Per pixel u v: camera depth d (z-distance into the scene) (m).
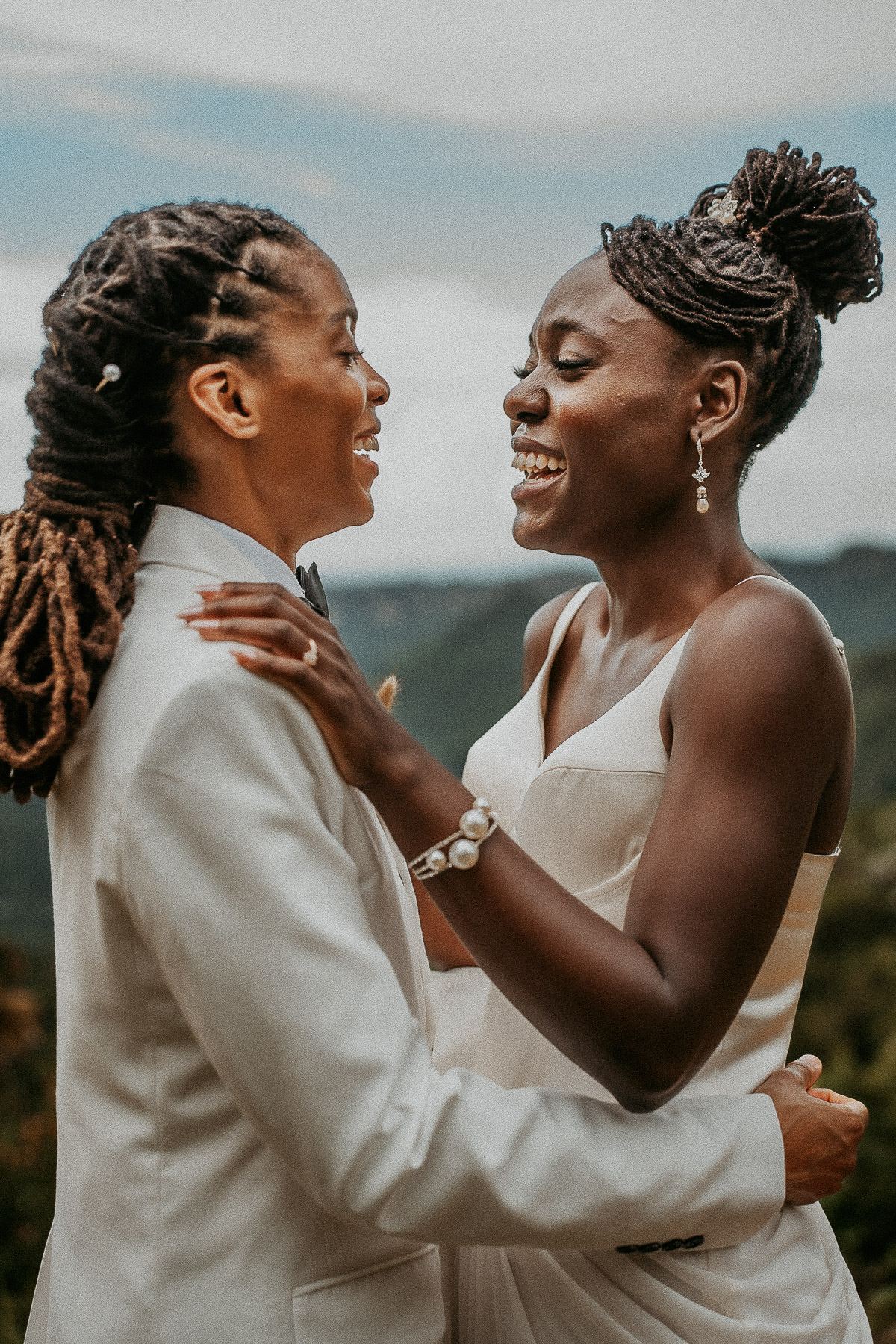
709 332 1.71
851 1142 1.67
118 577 1.44
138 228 1.51
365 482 1.66
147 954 1.44
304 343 1.54
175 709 1.35
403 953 1.57
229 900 1.34
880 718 22.12
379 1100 1.34
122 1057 1.47
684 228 1.77
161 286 1.46
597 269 1.77
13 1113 7.59
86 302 1.46
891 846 17.30
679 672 1.64
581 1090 1.71
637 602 1.84
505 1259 1.71
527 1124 1.42
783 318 1.74
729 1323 1.58
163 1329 1.42
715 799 1.52
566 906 1.43
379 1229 1.36
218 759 1.36
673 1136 1.51
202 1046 1.39
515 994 1.46
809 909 1.76
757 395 1.78
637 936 1.48
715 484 1.78
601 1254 1.63
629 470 1.73
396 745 1.45
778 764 1.53
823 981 14.12
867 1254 4.80
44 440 1.48
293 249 1.55
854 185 1.78
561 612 2.16
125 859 1.37
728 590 1.79
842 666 1.66
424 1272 1.57
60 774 1.48
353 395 1.57
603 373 1.72
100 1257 1.47
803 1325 1.64
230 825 1.34
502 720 2.04
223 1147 1.45
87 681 1.37
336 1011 1.34
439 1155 1.35
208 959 1.34
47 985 9.77
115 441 1.48
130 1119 1.47
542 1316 1.65
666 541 1.79
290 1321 1.42
